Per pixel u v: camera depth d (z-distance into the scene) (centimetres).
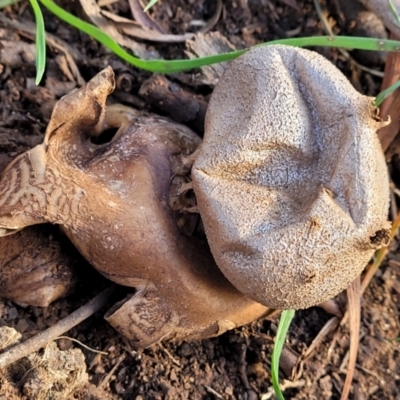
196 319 9
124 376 10
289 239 7
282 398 9
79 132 9
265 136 8
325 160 8
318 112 8
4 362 8
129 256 8
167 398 10
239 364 10
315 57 9
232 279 8
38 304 9
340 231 7
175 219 9
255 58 9
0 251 9
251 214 8
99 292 10
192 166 8
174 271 8
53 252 9
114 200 8
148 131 9
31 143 10
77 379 9
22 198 8
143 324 9
